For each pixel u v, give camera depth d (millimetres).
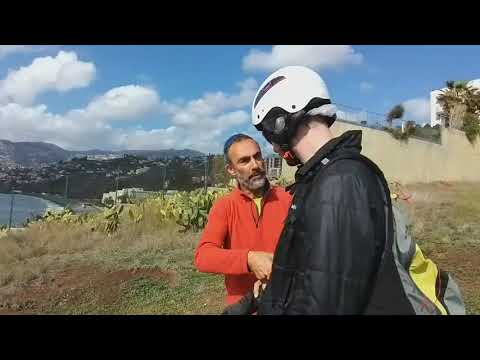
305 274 1281
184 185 18047
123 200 16812
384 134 28906
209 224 2615
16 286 7977
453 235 10375
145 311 6336
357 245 1241
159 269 8516
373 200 1290
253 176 2611
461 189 25078
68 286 7918
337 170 1322
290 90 1506
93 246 11117
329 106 1507
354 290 1230
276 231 2611
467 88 37844
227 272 2189
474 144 35625
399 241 1362
